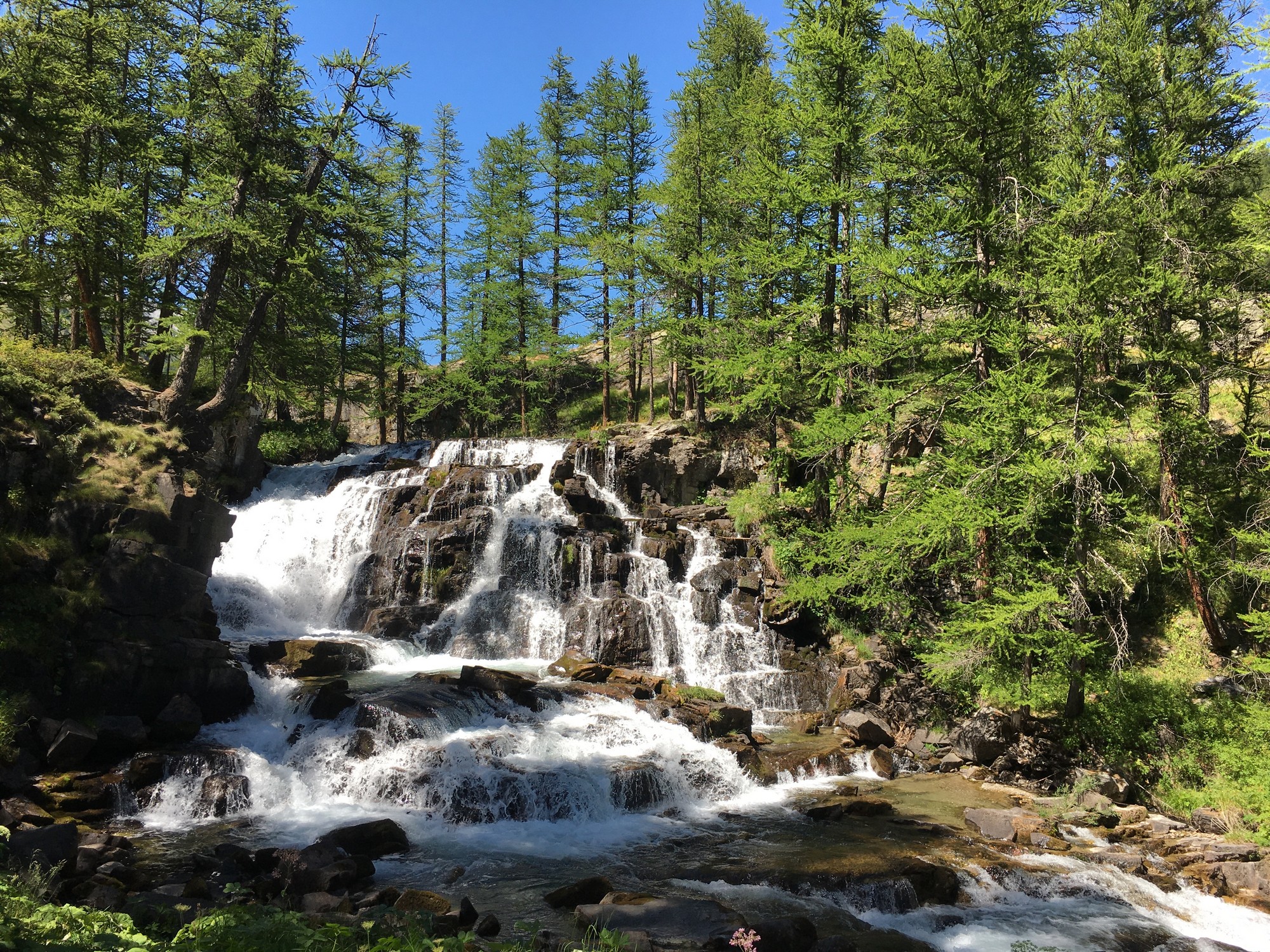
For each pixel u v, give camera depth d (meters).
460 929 9.70
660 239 36.00
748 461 32.12
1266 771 15.66
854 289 24.97
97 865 10.95
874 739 19.52
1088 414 17.05
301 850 11.52
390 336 46.81
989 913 11.60
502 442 34.12
